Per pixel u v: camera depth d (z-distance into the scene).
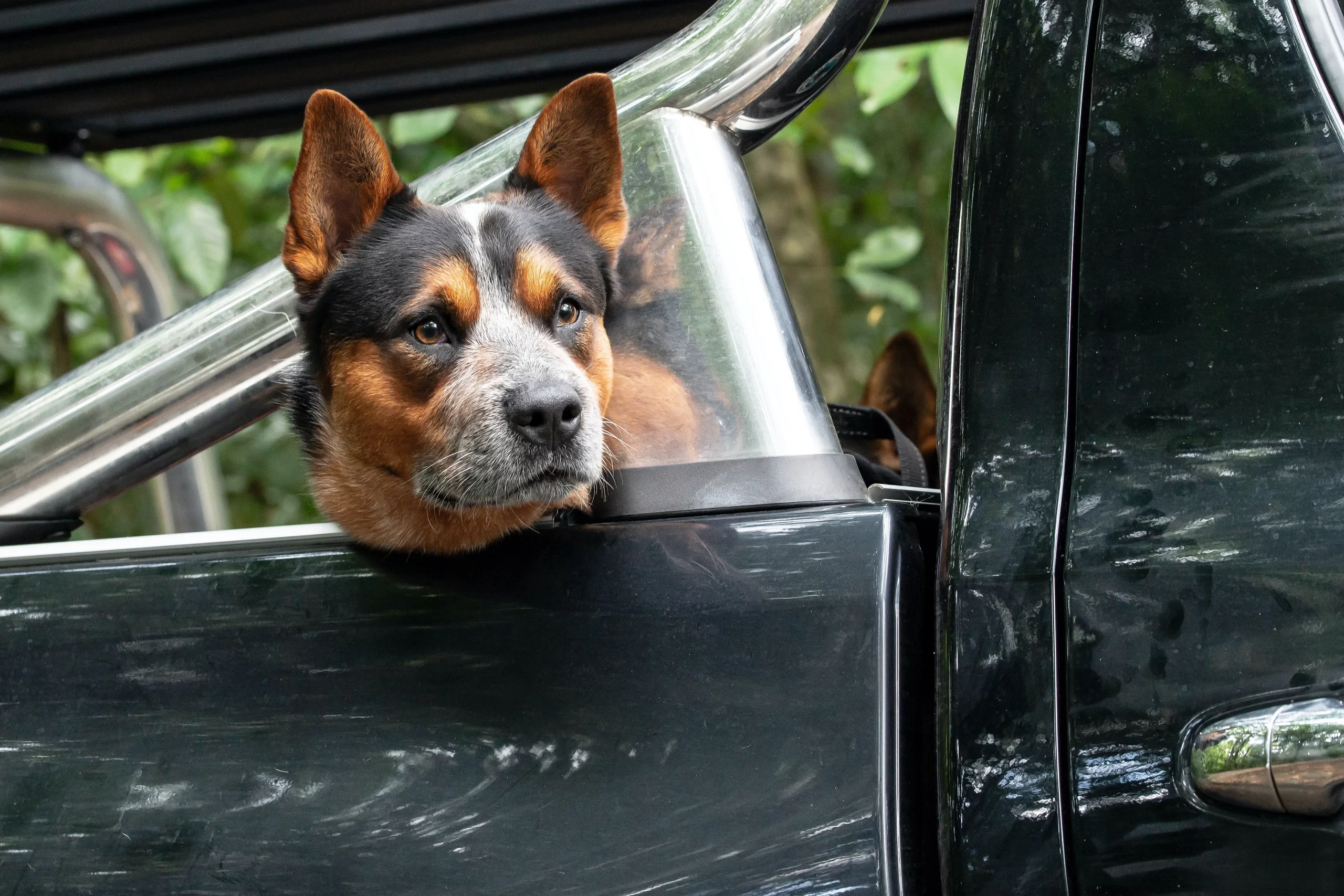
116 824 1.78
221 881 1.72
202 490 3.86
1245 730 1.43
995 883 1.53
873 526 1.63
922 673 1.62
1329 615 1.43
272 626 1.79
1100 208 1.63
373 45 3.46
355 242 2.12
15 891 1.80
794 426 1.75
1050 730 1.53
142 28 3.30
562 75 3.72
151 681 1.81
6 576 1.93
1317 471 1.47
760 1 1.96
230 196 6.37
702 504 1.73
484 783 1.66
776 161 6.81
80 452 2.04
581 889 1.59
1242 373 1.53
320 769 1.72
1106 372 1.59
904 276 7.74
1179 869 1.46
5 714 1.86
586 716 1.64
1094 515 1.56
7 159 3.70
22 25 3.25
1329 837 1.39
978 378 1.67
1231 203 1.57
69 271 6.41
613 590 1.68
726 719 1.59
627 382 1.87
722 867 1.55
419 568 1.77
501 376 1.90
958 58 4.81
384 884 1.66
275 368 2.12
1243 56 1.59
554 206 2.21
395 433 1.97
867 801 1.52
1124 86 1.64
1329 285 1.51
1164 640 1.50
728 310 1.82
